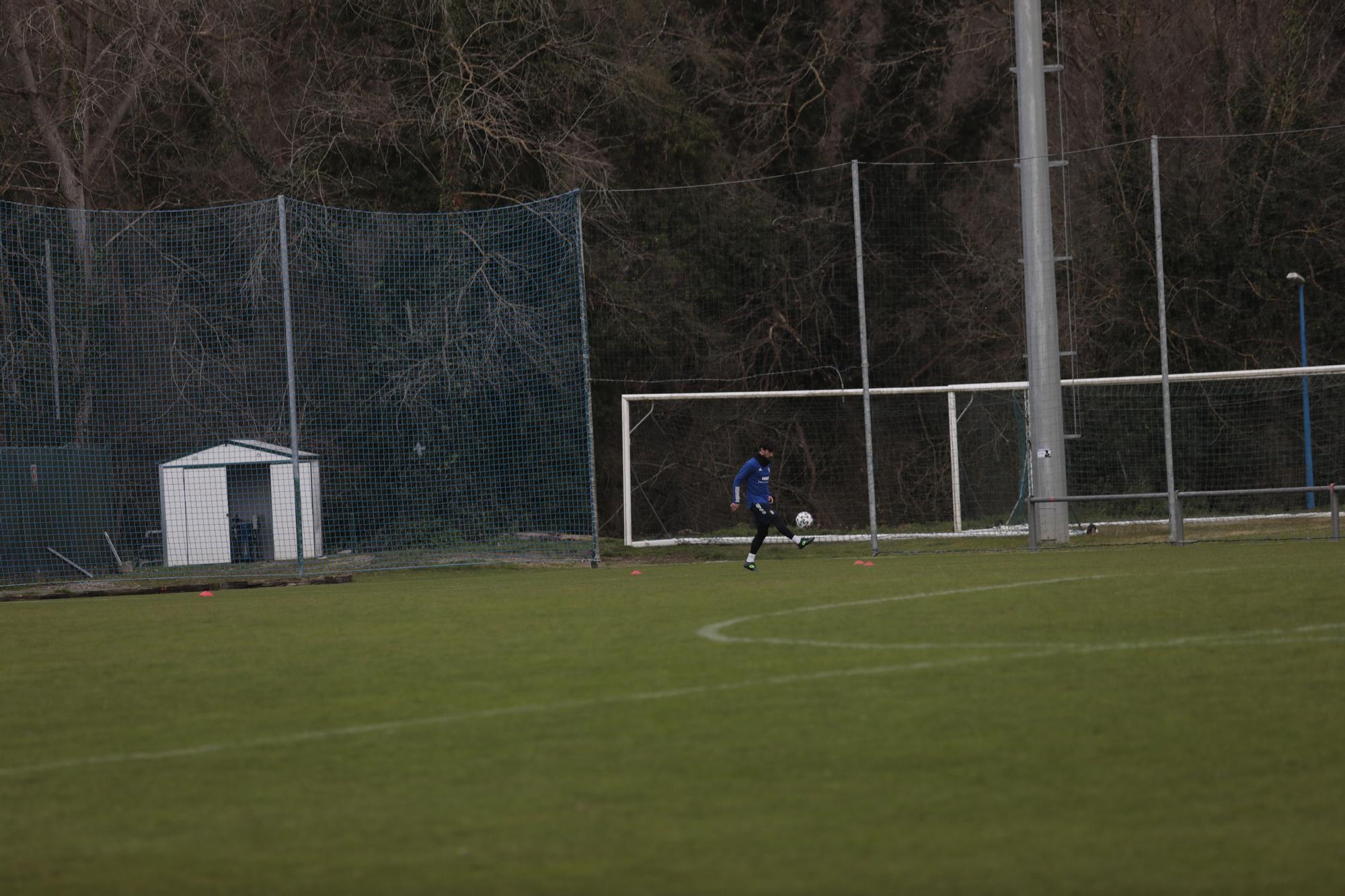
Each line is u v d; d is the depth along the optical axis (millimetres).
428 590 63094
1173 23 143375
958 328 140375
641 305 127375
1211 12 139875
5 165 111562
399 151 118562
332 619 50156
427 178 119562
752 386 137500
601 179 123375
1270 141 128375
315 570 79375
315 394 106188
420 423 100500
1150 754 24266
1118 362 129375
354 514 95125
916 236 142625
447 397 100812
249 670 37688
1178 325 127875
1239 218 128375
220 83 120875
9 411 96062
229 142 120688
